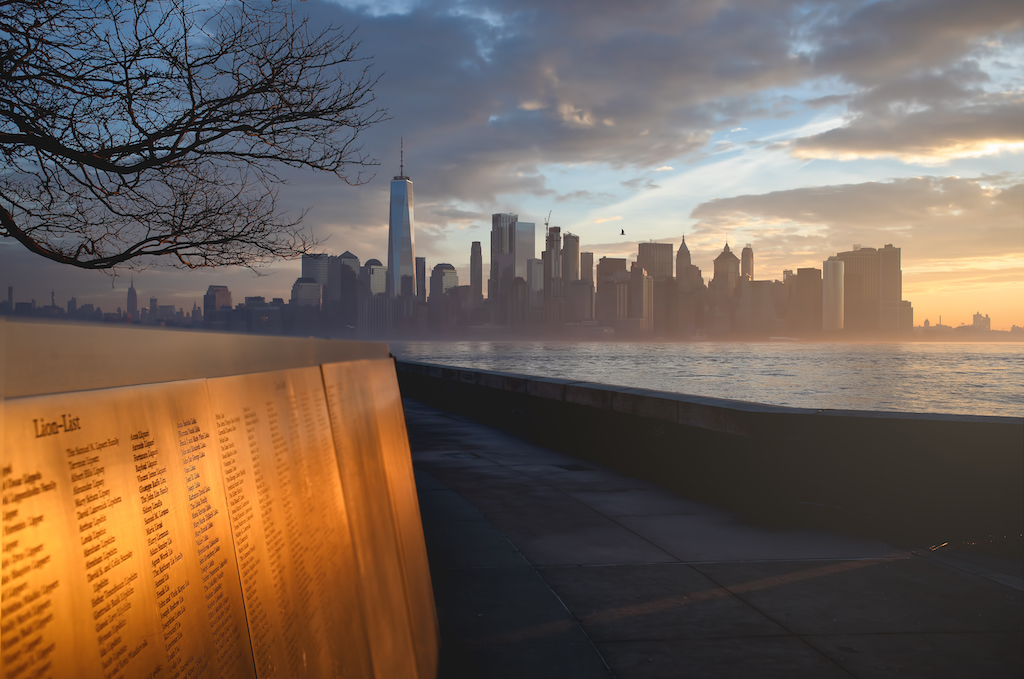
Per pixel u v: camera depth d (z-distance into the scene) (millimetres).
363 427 2691
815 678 3818
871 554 6078
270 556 1371
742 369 184625
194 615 991
